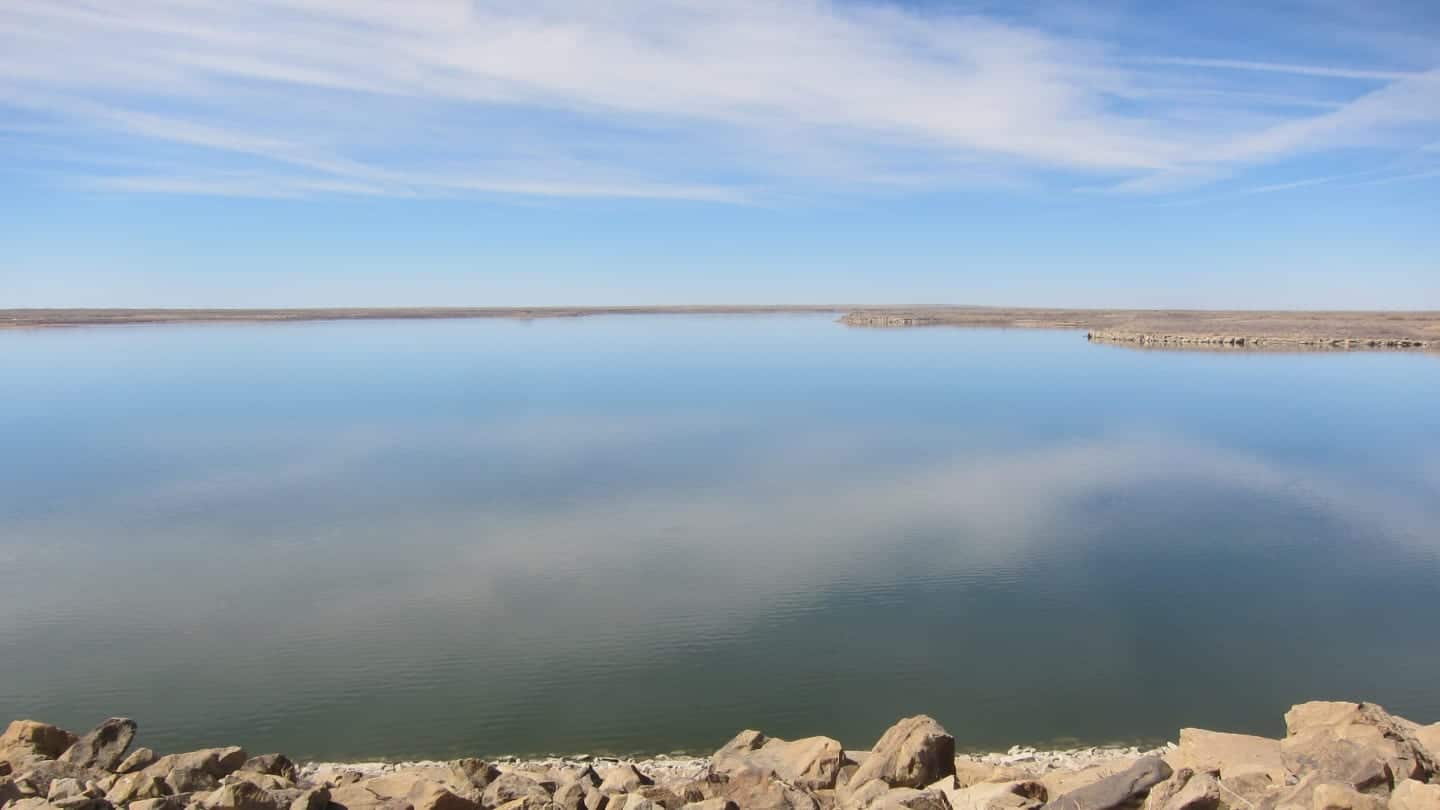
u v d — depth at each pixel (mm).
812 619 24422
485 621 24656
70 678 21672
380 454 49062
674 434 54156
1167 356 105625
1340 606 25062
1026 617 24422
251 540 32750
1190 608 25000
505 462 46250
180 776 12961
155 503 38688
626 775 14109
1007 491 38344
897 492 38406
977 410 62656
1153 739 18312
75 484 42750
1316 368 90125
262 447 51719
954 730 18672
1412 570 27922
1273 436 51188
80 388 83125
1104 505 35875
